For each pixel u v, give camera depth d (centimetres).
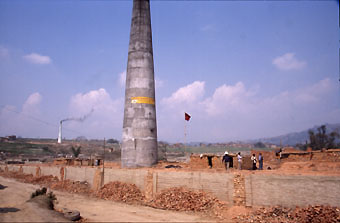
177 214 1634
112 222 1442
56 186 3134
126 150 2845
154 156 2881
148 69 2994
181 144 14588
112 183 2467
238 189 1593
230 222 1427
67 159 4200
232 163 2414
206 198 1722
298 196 1367
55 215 1401
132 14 3186
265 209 1444
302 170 1814
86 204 2028
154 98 3019
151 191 2102
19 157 8762
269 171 1800
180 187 1923
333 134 6956
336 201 1248
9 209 1681
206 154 2536
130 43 3083
